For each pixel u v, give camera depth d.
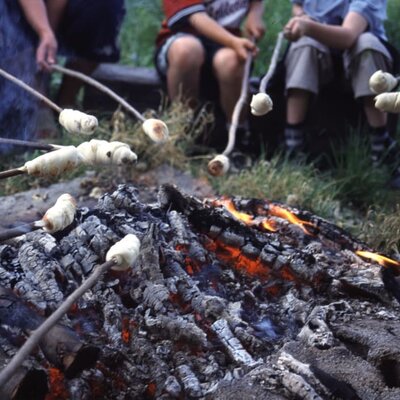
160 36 2.55
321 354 1.19
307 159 2.56
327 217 2.12
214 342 1.23
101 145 1.20
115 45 2.53
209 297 1.28
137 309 1.25
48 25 2.27
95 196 2.12
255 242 1.45
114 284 1.29
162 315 1.23
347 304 1.33
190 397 1.13
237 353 1.20
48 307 1.22
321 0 2.47
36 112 2.35
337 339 1.23
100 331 1.24
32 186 2.19
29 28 2.29
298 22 2.31
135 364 1.19
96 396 1.16
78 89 2.54
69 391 1.14
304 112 2.46
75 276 1.32
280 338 1.26
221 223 1.46
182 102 2.46
